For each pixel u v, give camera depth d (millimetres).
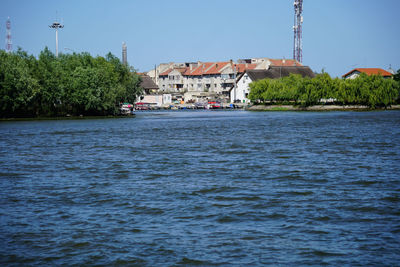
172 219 15195
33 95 84500
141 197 18516
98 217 15523
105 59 111688
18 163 29234
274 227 14242
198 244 12750
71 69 94625
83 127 66125
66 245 12734
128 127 65500
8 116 87938
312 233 13617
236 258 11750
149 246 12609
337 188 20031
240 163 28125
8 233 13789
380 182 21328
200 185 21000
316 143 39531
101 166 27594
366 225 14359
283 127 60625
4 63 82875
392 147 35969
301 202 17438
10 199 18422
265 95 131750
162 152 34438
